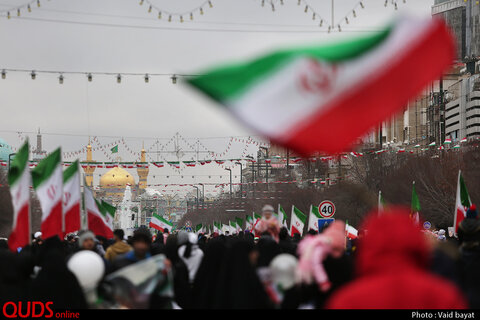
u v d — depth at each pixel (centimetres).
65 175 2995
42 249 2195
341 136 933
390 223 776
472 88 17938
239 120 911
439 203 9806
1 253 1620
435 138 19912
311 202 12875
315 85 934
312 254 1591
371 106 946
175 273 2272
